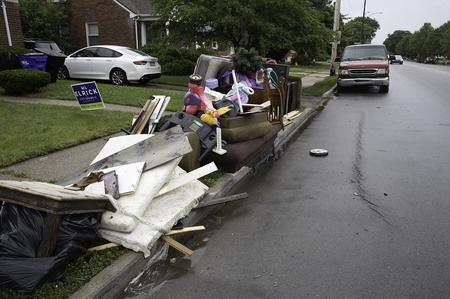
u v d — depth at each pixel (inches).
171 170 160.2
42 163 222.5
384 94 674.2
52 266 110.0
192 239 158.6
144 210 144.3
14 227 113.6
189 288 126.3
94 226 127.6
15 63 490.3
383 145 315.0
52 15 922.1
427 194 207.9
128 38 927.7
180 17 508.1
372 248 151.3
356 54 724.0
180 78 732.0
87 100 305.9
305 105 504.7
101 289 116.2
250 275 133.6
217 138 206.4
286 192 211.2
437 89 761.6
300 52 552.1
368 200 199.6
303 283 128.9
